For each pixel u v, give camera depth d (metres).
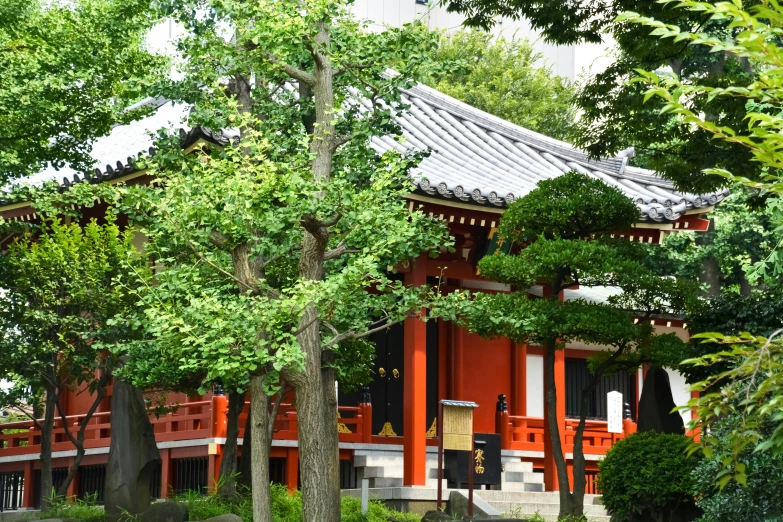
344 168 13.85
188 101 14.30
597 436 24.81
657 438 15.26
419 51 13.10
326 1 12.27
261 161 13.02
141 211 13.66
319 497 12.05
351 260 12.26
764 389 6.75
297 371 11.73
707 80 15.47
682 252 32.06
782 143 6.15
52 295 17.19
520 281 16.00
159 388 19.83
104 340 16.92
